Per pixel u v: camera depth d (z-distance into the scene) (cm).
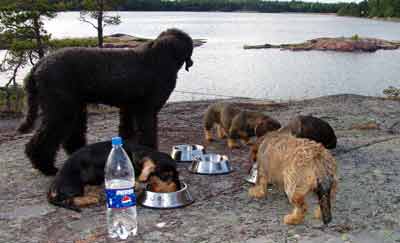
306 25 7106
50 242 196
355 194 234
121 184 210
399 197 231
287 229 202
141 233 200
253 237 196
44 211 222
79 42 888
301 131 290
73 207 221
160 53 268
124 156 227
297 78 1617
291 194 203
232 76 1600
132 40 2270
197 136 350
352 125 378
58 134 253
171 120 399
